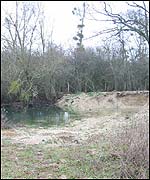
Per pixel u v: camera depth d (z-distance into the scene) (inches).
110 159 363.3
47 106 1289.4
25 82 1251.8
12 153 461.1
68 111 1150.3
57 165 389.1
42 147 500.7
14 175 358.9
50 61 1328.7
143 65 1432.1
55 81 1371.8
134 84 1456.7
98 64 1477.6
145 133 319.3
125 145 332.8
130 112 1032.2
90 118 924.0
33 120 913.5
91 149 440.5
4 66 1236.5
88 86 1465.3
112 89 1473.9
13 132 671.8
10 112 1095.0
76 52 1472.7
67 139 570.9
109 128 629.9
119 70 1465.3
